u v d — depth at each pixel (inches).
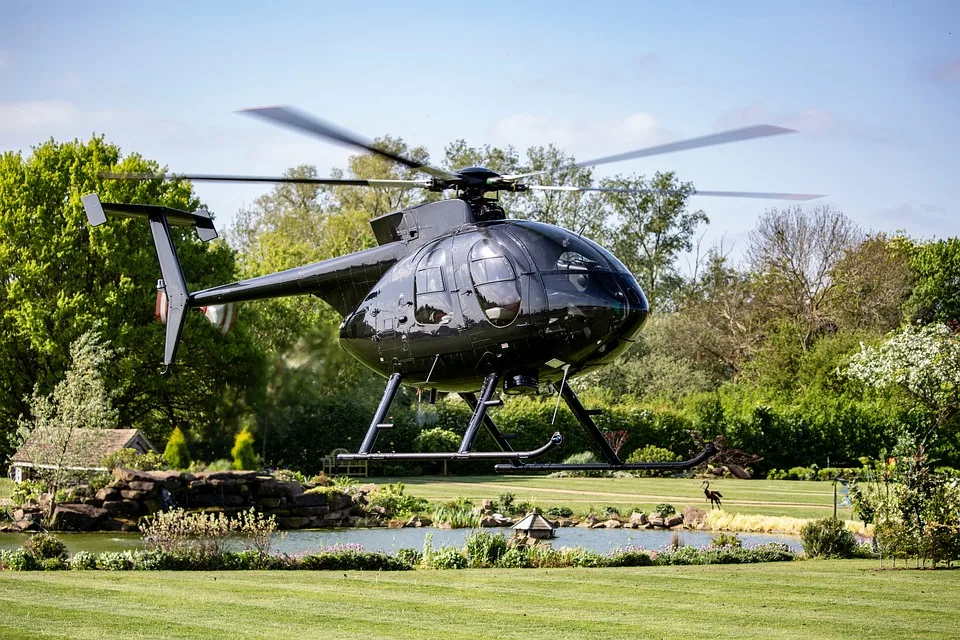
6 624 741.9
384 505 2058.3
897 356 2362.2
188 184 2802.7
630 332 804.6
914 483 1173.7
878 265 4215.1
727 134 730.8
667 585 1003.9
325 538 1712.6
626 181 4232.3
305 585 983.6
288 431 2950.3
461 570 1147.9
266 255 3811.5
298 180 818.2
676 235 4315.9
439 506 2018.9
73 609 815.1
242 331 2785.4
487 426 888.9
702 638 733.9
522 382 804.6
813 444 3088.1
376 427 841.5
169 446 2448.3
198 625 756.0
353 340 893.2
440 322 824.9
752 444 3125.0
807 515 1886.1
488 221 837.8
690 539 1657.2
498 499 2090.3
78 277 2645.2
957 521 1144.2
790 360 3590.1
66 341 2517.2
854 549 1295.5
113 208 1130.7
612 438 3112.7
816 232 4261.8
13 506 1863.9
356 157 4138.8
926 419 2842.0
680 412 3248.0
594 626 777.6
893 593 952.3
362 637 721.0
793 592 960.3
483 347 807.1
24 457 2094.0
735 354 4136.3
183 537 1206.3
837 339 3548.2
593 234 4165.8
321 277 941.2
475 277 808.9
